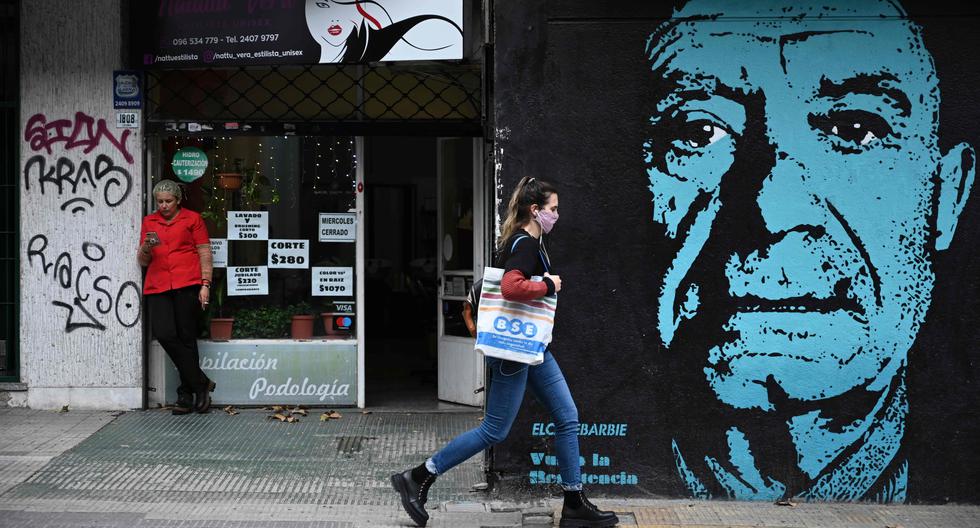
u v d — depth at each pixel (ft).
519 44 19.76
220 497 19.92
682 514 19.16
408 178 42.78
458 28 24.49
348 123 26.99
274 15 25.18
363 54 24.86
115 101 26.37
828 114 19.74
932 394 19.79
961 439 19.77
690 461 19.99
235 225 27.55
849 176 19.76
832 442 19.88
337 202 27.71
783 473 19.95
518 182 19.77
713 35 19.74
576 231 19.86
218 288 27.48
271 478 21.26
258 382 27.32
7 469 21.40
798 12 19.70
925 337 19.76
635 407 19.95
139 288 26.53
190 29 25.58
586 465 19.99
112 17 26.30
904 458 19.85
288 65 25.25
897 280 19.77
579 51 19.75
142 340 26.68
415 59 24.68
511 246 17.46
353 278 27.78
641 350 19.93
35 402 26.63
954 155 19.66
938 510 19.53
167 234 26.05
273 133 26.94
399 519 18.80
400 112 27.40
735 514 19.19
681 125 19.79
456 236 28.55
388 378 34.12
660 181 19.81
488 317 17.44
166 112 27.17
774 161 19.77
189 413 26.63
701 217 19.86
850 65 19.74
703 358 19.93
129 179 26.48
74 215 26.48
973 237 19.71
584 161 19.81
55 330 26.58
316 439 24.44
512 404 17.88
